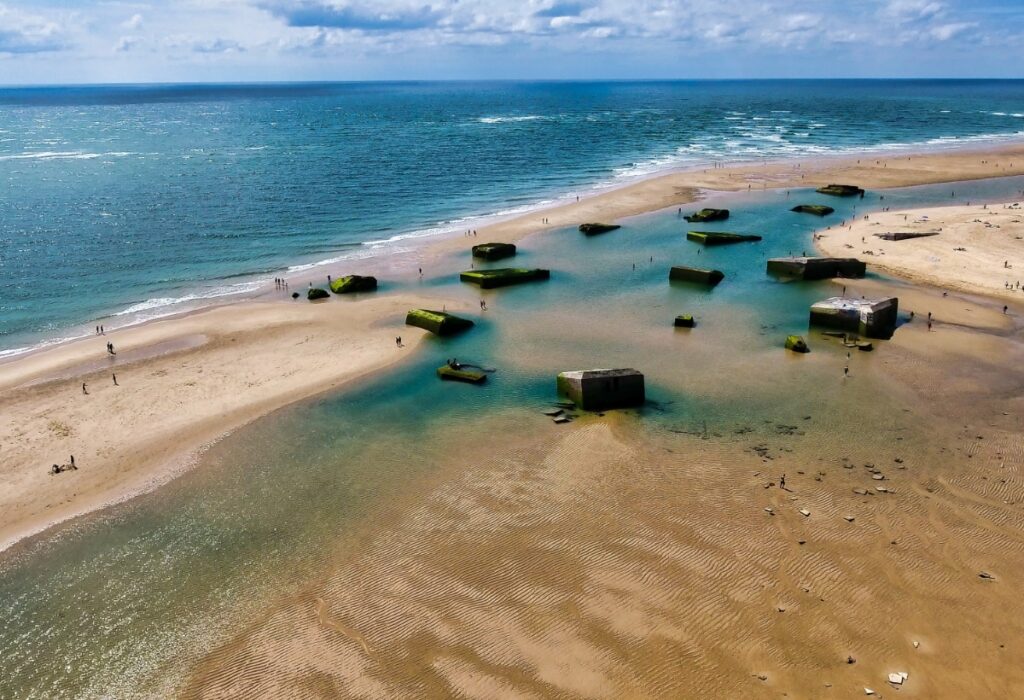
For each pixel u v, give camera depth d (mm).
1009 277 61594
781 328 53656
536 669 23547
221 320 56531
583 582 27344
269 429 39750
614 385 41281
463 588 27219
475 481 34219
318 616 26125
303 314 57750
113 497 33812
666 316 56812
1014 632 24719
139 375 46656
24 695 23438
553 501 32469
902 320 53938
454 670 23594
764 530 30156
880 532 29922
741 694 22531
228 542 30469
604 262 71562
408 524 31141
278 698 22797
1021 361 46219
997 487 32875
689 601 26312
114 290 63781
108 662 24594
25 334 54188
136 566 29188
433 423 40125
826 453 36125
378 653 24375
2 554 29984
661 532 30172
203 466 36219
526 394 43531
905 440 37188
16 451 37531
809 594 26594
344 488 34062
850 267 64312
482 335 53406
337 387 44812
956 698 22266
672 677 23172
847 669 23375
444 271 69250
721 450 36562
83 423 40469
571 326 55000
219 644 25125
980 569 27719
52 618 26641
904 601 26203
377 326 55312
